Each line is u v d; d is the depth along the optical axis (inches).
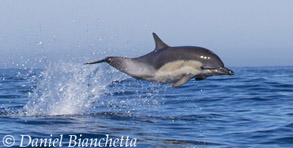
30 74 4842.5
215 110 1712.6
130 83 2928.2
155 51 1244.5
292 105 1841.8
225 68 1178.0
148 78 1222.3
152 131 1253.7
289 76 4035.4
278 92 2357.3
